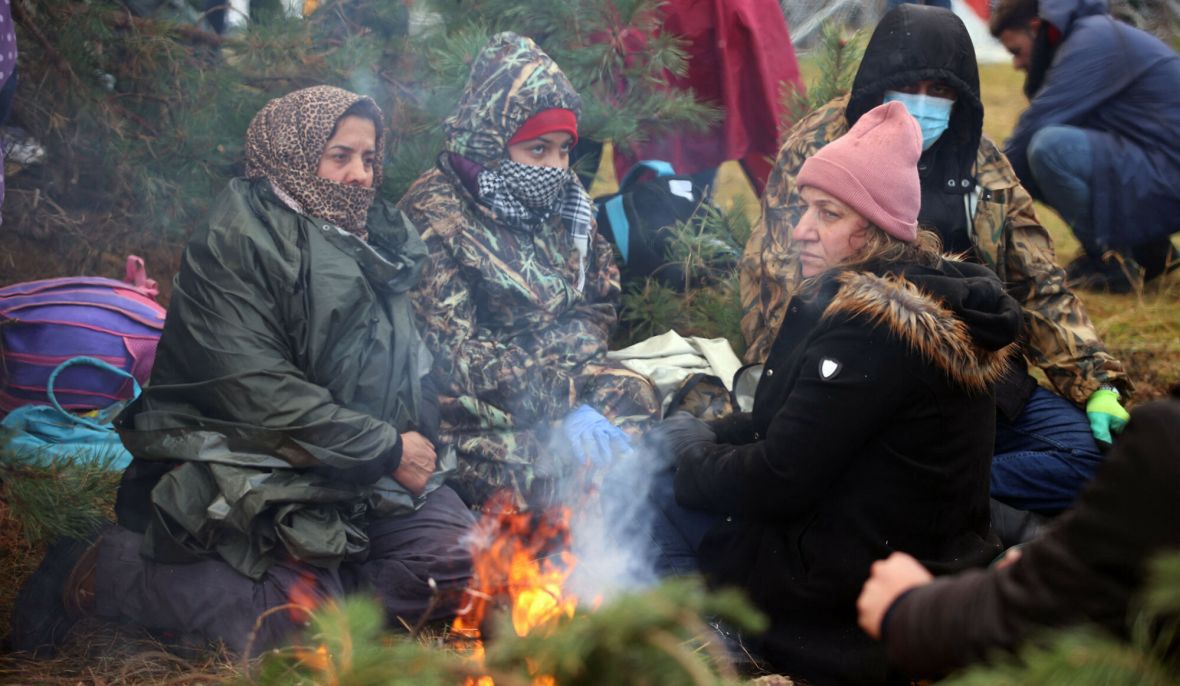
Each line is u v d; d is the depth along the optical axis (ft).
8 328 11.30
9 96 10.43
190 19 15.43
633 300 14.15
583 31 14.49
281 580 9.16
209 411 9.32
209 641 9.12
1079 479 10.76
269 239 9.55
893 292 8.11
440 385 10.93
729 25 15.84
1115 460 4.69
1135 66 17.61
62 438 10.83
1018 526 10.61
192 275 9.46
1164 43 17.78
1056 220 23.13
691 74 16.05
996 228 11.36
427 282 11.03
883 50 10.91
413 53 14.57
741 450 8.84
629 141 15.02
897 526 8.39
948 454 8.30
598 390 11.62
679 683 4.36
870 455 8.39
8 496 9.52
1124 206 17.81
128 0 14.69
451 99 14.17
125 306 11.82
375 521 10.09
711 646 4.71
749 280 12.43
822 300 8.77
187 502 9.00
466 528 10.12
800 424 8.30
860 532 8.42
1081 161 17.80
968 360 8.13
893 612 5.34
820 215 8.84
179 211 14.05
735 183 24.09
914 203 8.69
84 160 14.14
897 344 8.09
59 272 14.29
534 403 11.01
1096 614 4.68
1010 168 11.59
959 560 8.43
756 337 12.32
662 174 15.12
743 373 11.09
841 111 11.95
